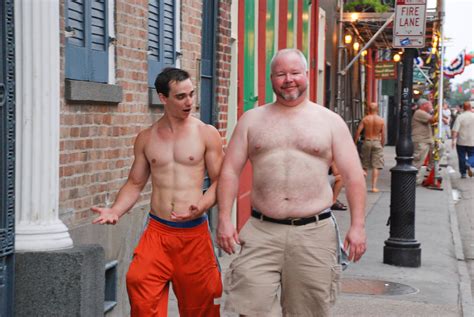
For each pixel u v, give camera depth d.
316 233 5.90
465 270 11.57
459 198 22.12
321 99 23.41
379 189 22.53
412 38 11.12
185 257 6.28
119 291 7.85
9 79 5.79
